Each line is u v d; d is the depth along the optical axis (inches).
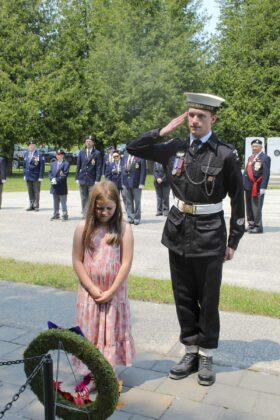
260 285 263.6
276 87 1296.8
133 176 466.6
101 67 1274.6
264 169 418.6
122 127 1266.0
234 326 197.2
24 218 513.3
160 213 537.6
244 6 1407.5
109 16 1337.4
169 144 155.5
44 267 289.6
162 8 1374.3
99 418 119.9
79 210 584.7
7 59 1215.6
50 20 1306.6
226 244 155.1
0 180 576.4
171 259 157.8
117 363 144.5
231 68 1346.0
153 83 1242.0
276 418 131.3
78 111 1283.2
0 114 1158.3
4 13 1213.1
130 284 252.8
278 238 403.9
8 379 152.6
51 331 117.8
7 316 207.3
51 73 1218.0
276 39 1312.7
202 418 131.1
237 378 154.3
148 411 134.6
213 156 147.2
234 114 1305.4
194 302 158.9
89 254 144.7
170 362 165.2
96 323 142.1
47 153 1617.9
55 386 125.3
